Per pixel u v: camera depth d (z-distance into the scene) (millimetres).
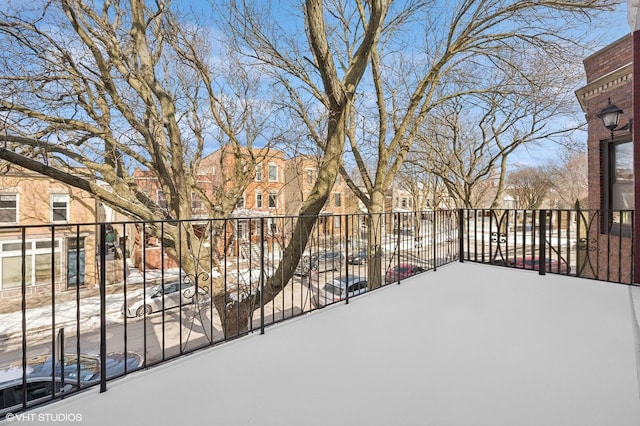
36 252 10578
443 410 1482
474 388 1659
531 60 7203
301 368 1901
